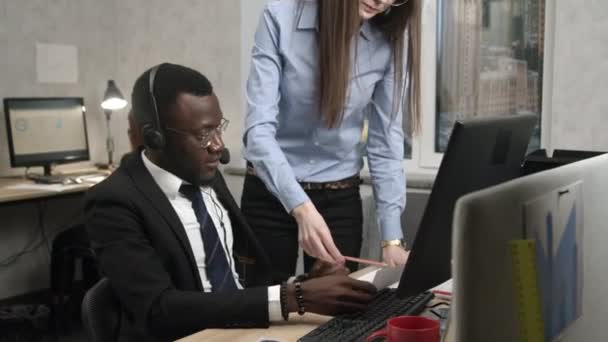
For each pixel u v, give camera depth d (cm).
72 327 343
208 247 146
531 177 64
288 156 183
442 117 328
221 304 122
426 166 334
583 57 274
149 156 142
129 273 126
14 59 387
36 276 405
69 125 392
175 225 136
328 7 159
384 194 175
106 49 433
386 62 174
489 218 57
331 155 182
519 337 61
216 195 161
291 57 167
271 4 169
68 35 412
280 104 177
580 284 74
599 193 77
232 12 378
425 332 98
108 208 131
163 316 123
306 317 129
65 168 416
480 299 57
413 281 108
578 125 278
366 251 274
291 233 183
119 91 404
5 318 326
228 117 386
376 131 179
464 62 319
